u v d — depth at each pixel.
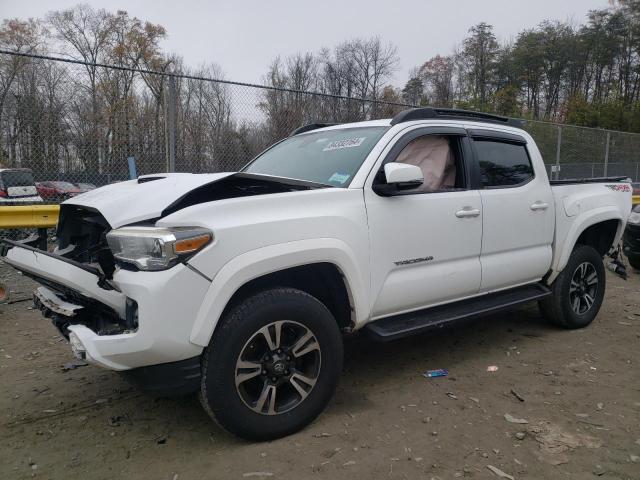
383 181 3.40
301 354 2.95
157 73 6.93
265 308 2.79
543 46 53.19
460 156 3.95
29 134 6.54
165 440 2.97
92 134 6.82
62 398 3.54
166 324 2.52
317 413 3.05
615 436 2.98
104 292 2.71
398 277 3.42
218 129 7.62
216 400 2.70
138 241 2.57
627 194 5.36
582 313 4.98
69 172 6.73
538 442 2.91
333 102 8.72
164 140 7.17
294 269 3.04
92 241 3.19
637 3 51.28
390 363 4.13
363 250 3.19
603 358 4.24
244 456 2.77
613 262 5.32
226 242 2.67
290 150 4.24
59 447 2.92
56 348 4.50
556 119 49.47
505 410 3.31
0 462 2.77
